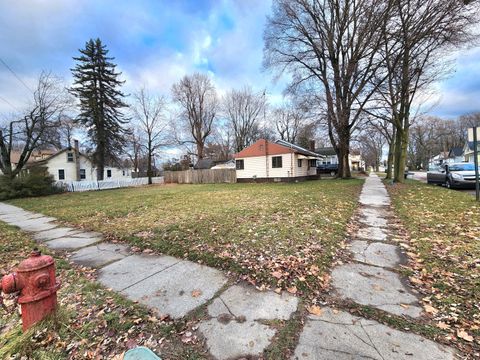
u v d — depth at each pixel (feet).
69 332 6.45
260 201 27.20
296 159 70.23
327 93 58.85
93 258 13.05
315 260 11.00
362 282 9.14
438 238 12.98
